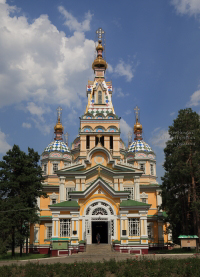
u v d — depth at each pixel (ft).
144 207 152.05
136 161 228.84
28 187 167.84
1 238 152.46
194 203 148.15
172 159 160.35
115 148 192.13
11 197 164.25
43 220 199.00
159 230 200.13
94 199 157.07
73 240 148.87
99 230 179.01
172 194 166.20
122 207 152.76
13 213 155.53
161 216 201.98
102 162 181.37
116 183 176.35
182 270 85.61
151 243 197.16
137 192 176.45
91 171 177.68
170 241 205.46
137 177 178.40
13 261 123.34
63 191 179.01
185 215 162.91
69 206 153.69
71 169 179.73
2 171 166.91
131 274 84.99
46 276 87.51
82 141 192.95
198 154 156.66
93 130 194.80
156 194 208.95
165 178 171.42
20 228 165.07
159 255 129.39
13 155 173.27
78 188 176.76
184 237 142.31
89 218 154.81
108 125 196.13
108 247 146.10
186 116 167.73
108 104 208.64
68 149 234.79
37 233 196.44
